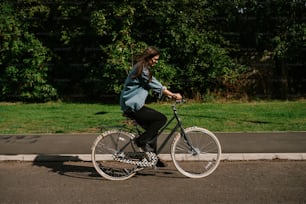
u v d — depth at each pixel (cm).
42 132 1011
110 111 1422
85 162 749
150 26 1653
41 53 1677
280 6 1662
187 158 723
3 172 680
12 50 1661
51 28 1775
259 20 1717
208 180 622
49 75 1758
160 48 1644
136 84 615
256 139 894
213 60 1627
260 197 537
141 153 633
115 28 1619
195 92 1733
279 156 750
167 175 653
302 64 1748
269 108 1451
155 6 1594
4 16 1666
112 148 641
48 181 627
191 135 649
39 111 1427
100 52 1723
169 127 803
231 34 1745
